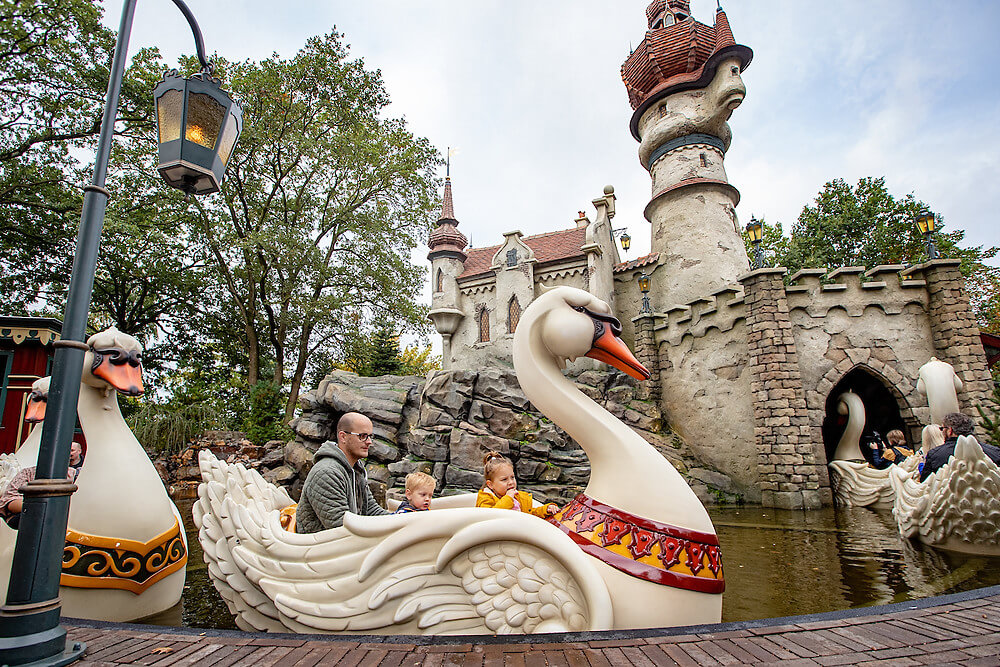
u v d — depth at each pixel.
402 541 2.55
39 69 18.23
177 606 3.97
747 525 9.05
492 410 15.27
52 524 2.28
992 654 1.99
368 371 33.59
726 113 22.11
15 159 18.84
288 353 26.94
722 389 15.45
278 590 2.73
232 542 3.04
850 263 27.84
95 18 18.66
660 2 26.11
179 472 16.83
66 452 2.38
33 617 2.15
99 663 2.11
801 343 13.76
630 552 2.65
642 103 24.31
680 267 22.20
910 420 12.99
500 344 25.41
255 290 24.58
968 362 12.55
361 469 3.58
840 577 4.66
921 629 2.28
